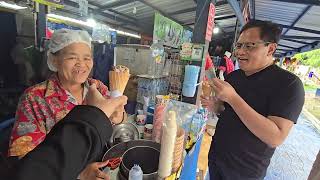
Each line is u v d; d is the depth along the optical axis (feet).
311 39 20.86
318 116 19.85
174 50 5.98
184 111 3.92
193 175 4.29
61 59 3.22
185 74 4.98
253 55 3.94
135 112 5.19
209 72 5.38
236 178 4.42
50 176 0.96
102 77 6.00
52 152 0.99
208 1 5.21
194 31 5.45
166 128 2.16
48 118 3.19
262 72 4.06
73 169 1.02
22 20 5.39
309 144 13.06
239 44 4.15
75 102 3.41
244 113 3.36
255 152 4.08
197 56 5.29
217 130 4.93
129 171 2.17
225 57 10.93
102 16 20.49
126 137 3.40
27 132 3.00
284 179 9.23
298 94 3.44
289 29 19.13
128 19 23.17
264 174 4.24
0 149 3.71
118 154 2.79
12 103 5.28
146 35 26.53
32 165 0.95
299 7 12.32
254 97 3.99
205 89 5.09
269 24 3.84
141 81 5.34
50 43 3.24
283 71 3.81
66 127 1.07
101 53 5.91
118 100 1.42
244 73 4.48
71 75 3.28
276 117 3.45
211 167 5.06
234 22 22.40
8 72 5.38
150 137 3.73
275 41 3.89
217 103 5.05
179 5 16.81
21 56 5.35
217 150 4.78
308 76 35.55
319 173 2.98
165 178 2.28
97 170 2.33
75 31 3.23
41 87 3.33
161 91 5.67
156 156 2.51
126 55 6.13
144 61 5.88
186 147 3.44
